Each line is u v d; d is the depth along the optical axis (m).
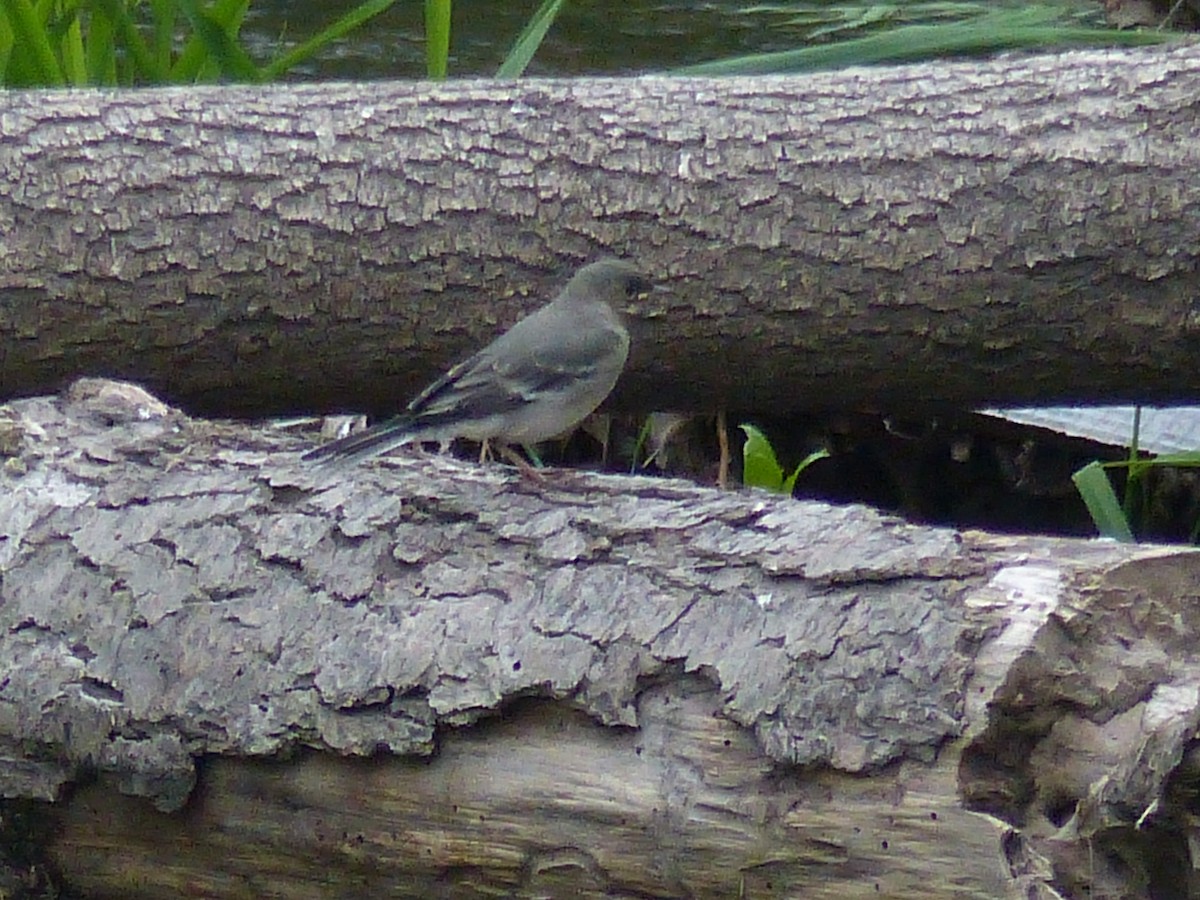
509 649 6.49
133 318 11.40
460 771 6.55
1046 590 5.98
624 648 6.32
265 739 6.78
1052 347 11.33
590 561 6.73
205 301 11.38
